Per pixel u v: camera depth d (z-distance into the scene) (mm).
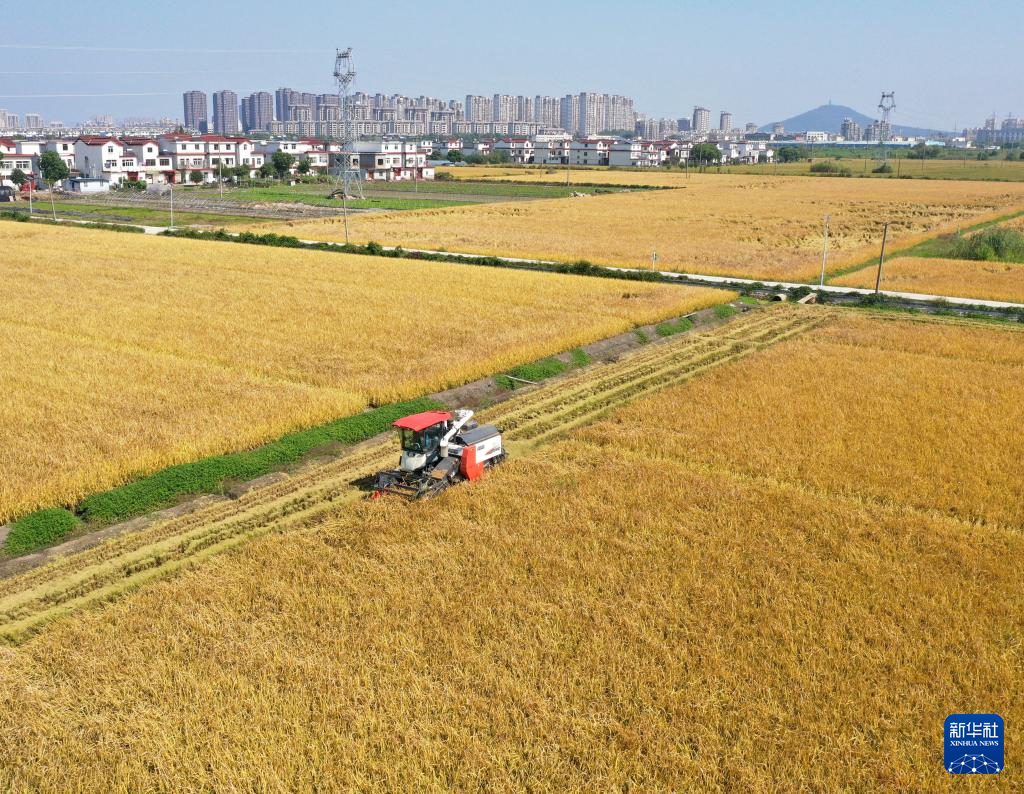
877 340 42000
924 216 106875
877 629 16000
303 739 13195
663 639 15906
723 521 20984
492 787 12258
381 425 28656
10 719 13898
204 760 12875
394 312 45375
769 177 194375
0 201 132500
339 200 132500
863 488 23094
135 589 18359
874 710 13711
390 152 184625
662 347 41469
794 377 34594
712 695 14055
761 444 26562
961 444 26344
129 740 13250
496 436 24844
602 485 23125
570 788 12242
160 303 47375
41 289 51812
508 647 15508
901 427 28078
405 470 22797
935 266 67562
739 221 101938
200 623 16281
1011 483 23078
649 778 12359
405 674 14695
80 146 160250
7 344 37062
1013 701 14055
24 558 19875
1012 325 46656
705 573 18328
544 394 33031
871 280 61094
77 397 29547
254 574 18422
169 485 23109
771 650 15391
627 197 138750
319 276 58125
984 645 15492
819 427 28141
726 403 31047
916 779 12328
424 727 13344
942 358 38312
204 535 20766
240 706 14008
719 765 12719
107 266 62156
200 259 66500
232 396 29891
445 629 16156
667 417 29531
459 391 32594
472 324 42625
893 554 19234
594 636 15727
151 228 97250
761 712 13680
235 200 132000
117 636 16141
